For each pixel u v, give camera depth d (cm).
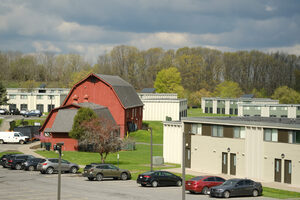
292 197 4197
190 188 4238
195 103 19938
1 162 6147
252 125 5362
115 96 9788
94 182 4838
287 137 5028
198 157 6044
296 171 4916
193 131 6162
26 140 8731
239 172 5509
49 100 13275
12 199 3684
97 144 6469
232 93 19612
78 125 7638
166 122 6788
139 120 10938
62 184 4591
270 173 5191
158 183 4628
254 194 4162
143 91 17038
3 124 9925
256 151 5334
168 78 18125
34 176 5231
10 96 13225
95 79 9931
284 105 12506
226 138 5684
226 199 3925
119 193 4059
